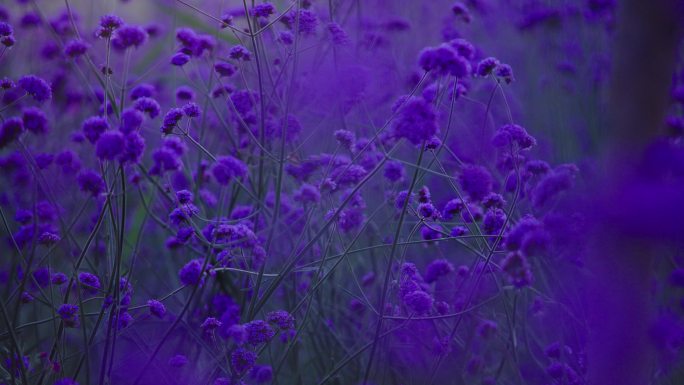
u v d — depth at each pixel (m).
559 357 1.95
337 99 2.09
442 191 2.25
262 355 2.06
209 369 1.96
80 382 2.01
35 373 1.95
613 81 1.76
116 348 2.05
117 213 1.89
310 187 1.91
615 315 1.77
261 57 2.18
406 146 2.24
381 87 2.24
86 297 2.04
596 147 2.25
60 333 1.92
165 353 2.03
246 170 2.01
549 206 1.97
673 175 1.78
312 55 2.21
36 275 2.00
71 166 2.08
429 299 1.88
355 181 2.00
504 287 1.91
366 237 2.16
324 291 2.12
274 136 2.08
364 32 2.30
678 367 1.97
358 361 2.02
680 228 1.75
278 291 2.14
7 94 2.29
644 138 1.75
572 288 1.99
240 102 2.12
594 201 1.79
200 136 2.16
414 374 2.00
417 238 2.17
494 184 2.14
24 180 2.13
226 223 1.98
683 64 2.23
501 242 1.95
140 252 2.22
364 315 2.06
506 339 1.99
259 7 2.07
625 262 1.76
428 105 1.82
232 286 2.10
